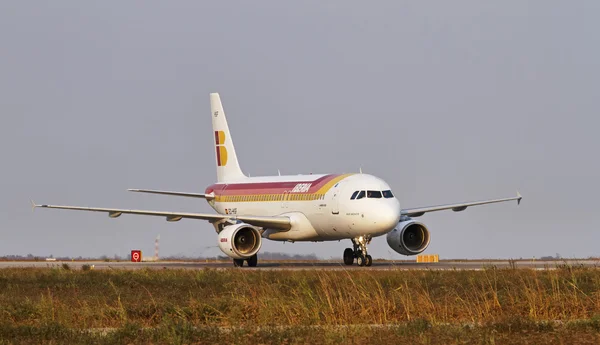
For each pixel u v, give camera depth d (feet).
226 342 219.61
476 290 324.19
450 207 616.80
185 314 268.82
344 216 556.51
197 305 282.15
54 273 453.17
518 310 274.36
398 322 254.06
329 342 212.23
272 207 629.51
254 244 577.43
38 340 222.48
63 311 267.18
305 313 261.44
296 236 605.31
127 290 358.64
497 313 269.23
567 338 215.31
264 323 250.37
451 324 237.25
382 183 563.07
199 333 226.99
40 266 653.71
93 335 231.09
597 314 249.75
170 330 228.02
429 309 272.31
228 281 388.37
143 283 393.50
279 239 621.31
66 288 370.12
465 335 217.36
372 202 545.03
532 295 277.23
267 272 436.35
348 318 259.60
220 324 257.75
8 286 371.35
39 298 320.50
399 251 577.02
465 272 413.18
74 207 584.81
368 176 573.33
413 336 220.23
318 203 580.30
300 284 335.88
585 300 288.92
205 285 378.32
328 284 341.00
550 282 346.33
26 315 273.54
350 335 221.66
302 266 590.14
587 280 362.74
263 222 593.83
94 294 341.62
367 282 345.92
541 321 245.24
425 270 436.76
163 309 279.28
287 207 613.11
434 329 227.20
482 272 414.62
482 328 229.25
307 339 220.84
